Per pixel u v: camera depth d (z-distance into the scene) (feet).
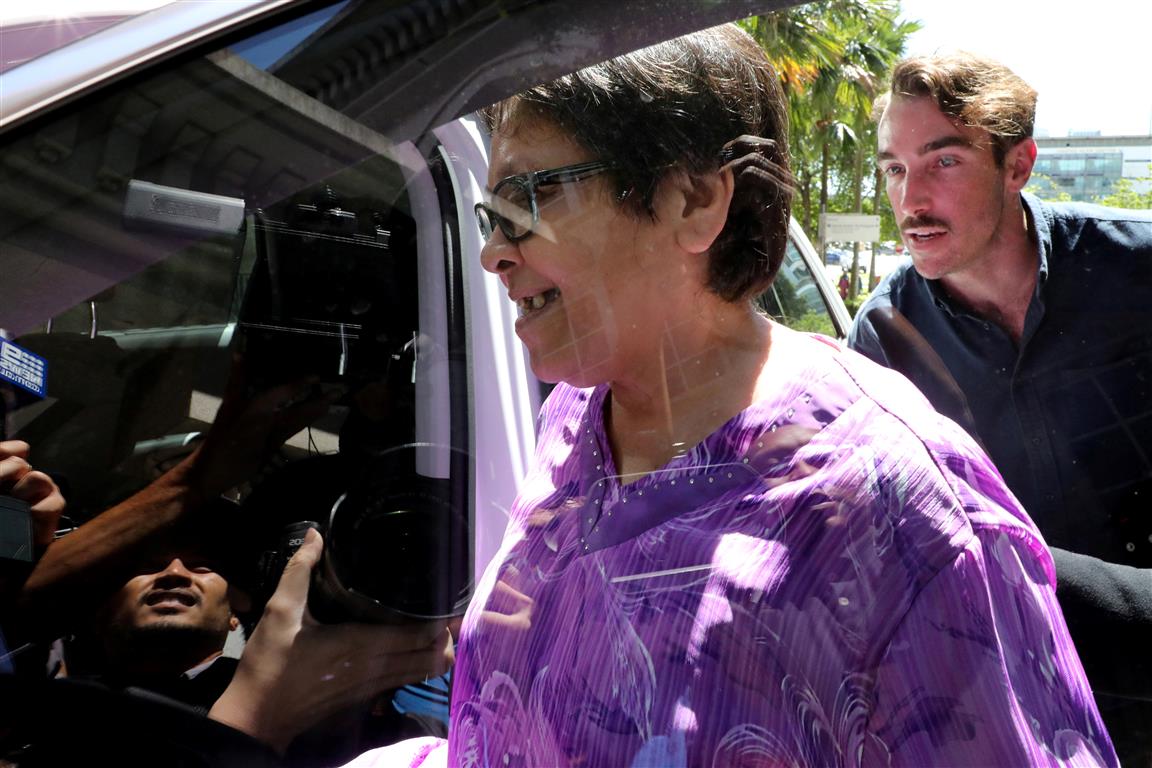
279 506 4.14
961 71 3.24
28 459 3.75
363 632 3.95
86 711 3.57
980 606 2.68
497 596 3.27
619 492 3.08
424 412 4.51
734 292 3.03
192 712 3.70
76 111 3.38
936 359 3.52
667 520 2.93
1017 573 2.79
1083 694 2.80
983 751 2.63
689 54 2.95
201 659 3.80
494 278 4.59
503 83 3.08
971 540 2.72
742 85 2.99
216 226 3.71
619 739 2.82
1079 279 3.22
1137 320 3.18
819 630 2.72
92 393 3.85
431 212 4.26
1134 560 3.25
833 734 2.74
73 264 3.56
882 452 2.80
